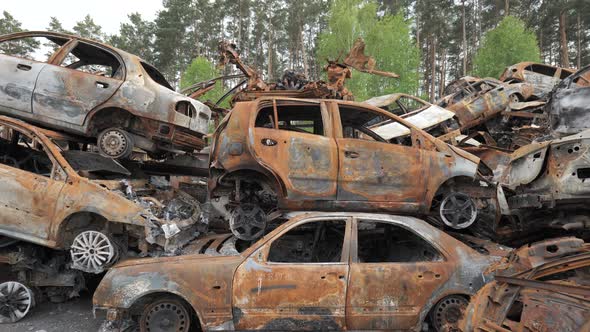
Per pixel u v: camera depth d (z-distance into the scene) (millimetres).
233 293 3393
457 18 41562
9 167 4445
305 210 4727
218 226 5961
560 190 4316
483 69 23938
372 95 25391
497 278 2805
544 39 38219
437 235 3805
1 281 4684
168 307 3469
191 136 6371
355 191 4766
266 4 46625
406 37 26438
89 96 5695
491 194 5246
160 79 6863
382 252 4645
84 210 4332
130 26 45656
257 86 9375
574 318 2164
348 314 3410
